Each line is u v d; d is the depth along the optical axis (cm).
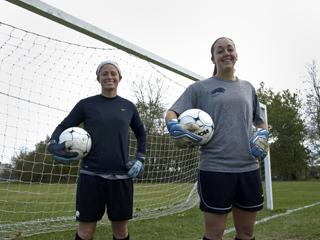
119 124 294
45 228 481
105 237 450
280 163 3731
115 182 286
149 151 636
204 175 248
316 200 962
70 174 472
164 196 723
